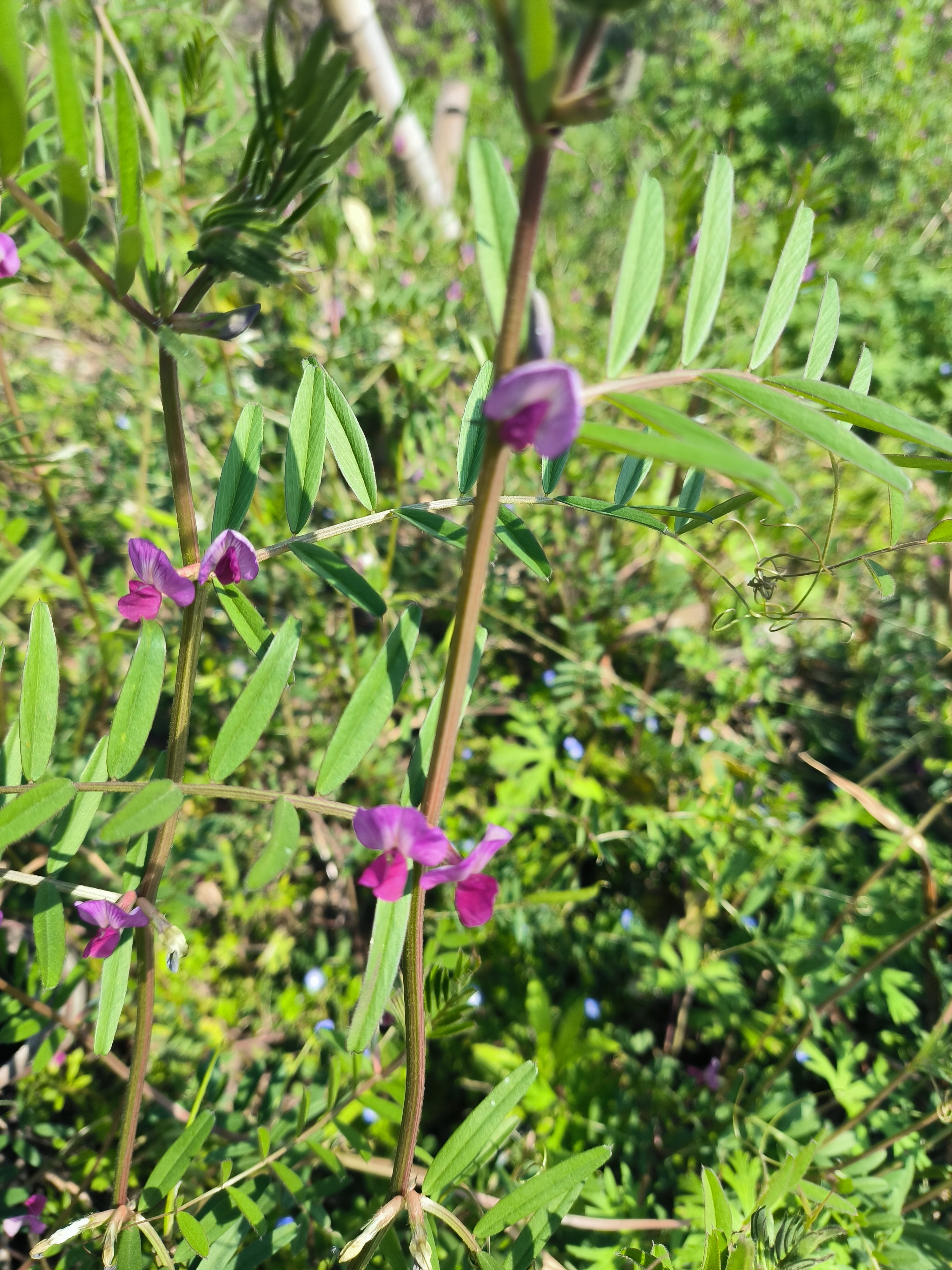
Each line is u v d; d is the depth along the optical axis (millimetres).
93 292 349
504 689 427
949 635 423
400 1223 216
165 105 246
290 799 125
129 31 330
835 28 974
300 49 115
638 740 393
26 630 318
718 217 143
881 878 334
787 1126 260
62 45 98
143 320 119
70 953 266
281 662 137
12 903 272
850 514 448
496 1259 137
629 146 770
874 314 635
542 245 583
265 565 373
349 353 408
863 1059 309
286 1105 244
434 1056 296
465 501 156
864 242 711
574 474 428
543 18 83
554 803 359
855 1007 313
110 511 381
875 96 884
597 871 367
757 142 828
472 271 520
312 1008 310
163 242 278
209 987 311
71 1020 239
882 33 959
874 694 433
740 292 584
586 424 99
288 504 151
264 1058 293
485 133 725
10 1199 223
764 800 372
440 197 577
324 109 113
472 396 158
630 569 446
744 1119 267
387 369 444
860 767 418
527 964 315
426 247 533
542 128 91
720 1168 250
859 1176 237
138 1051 151
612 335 132
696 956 307
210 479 373
